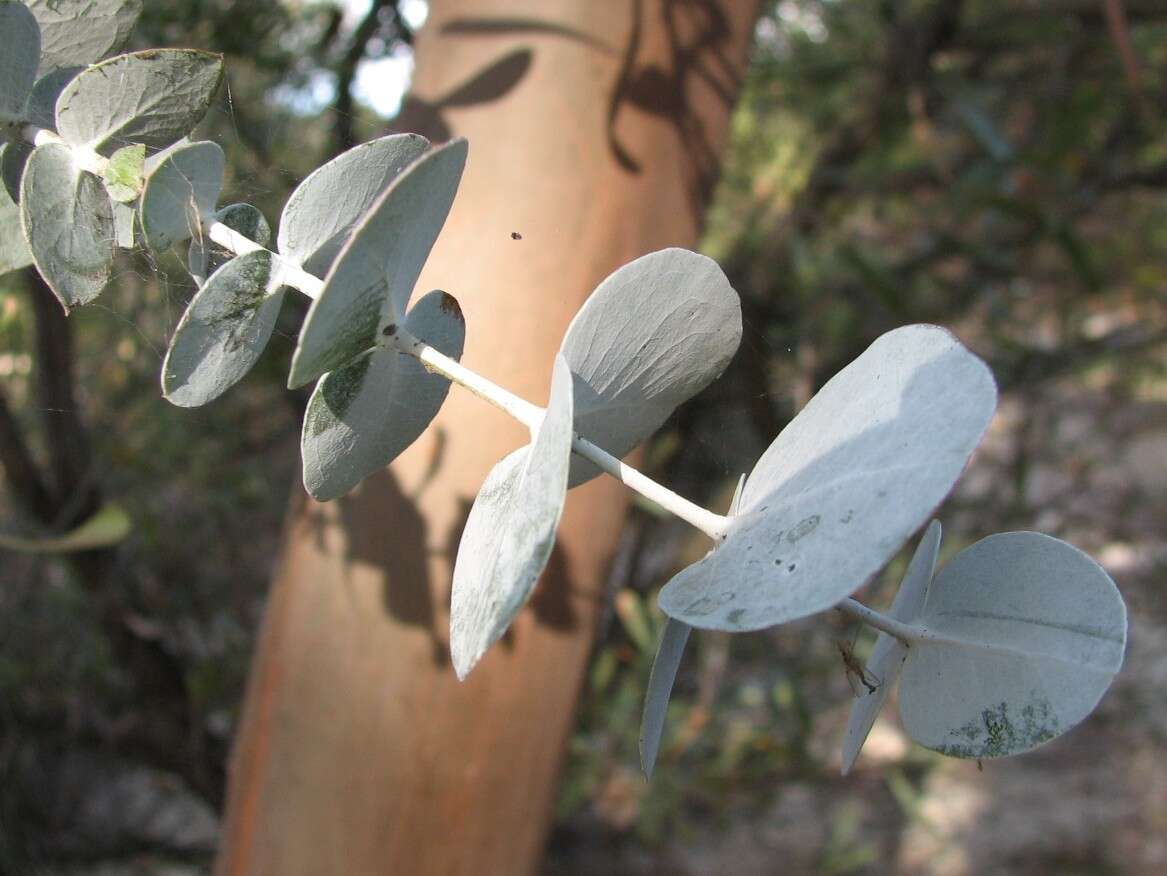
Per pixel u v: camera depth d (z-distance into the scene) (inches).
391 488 15.5
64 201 8.5
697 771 40.9
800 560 6.0
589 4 15.9
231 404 34.2
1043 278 44.5
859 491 5.9
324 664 16.2
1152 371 50.6
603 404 7.4
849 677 8.0
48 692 35.1
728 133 17.5
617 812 44.5
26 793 36.9
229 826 17.5
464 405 15.0
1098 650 7.0
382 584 15.7
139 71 8.6
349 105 27.3
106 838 39.4
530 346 15.0
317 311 6.4
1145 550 57.2
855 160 41.6
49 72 9.5
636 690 38.8
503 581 6.2
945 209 42.3
